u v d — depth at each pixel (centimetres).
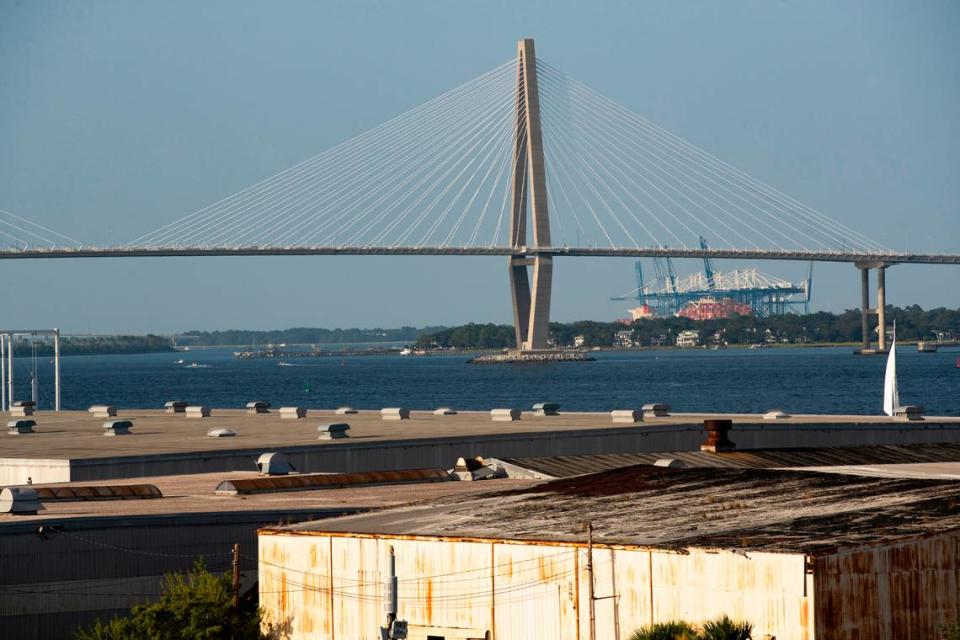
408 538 13600
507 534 13400
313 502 17925
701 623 11962
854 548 11800
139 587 15512
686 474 16875
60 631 15062
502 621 13075
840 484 15700
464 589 13275
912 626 12019
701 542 12312
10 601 14825
